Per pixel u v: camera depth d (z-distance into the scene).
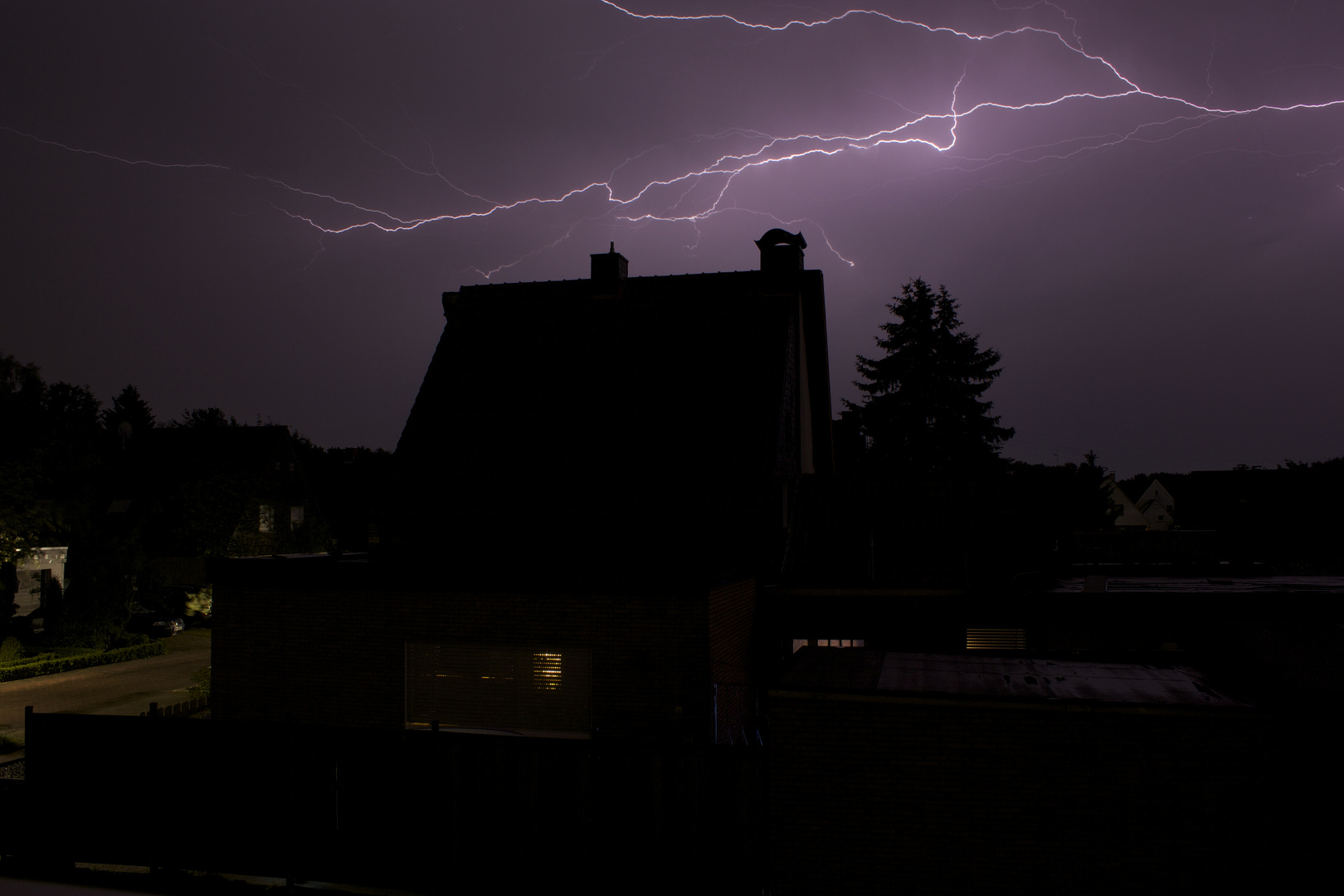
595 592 10.95
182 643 27.66
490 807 7.95
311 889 8.12
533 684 11.22
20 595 29.30
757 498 13.63
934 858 7.26
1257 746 6.90
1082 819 7.09
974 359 43.44
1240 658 8.03
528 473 14.91
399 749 8.16
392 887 8.09
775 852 7.45
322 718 11.79
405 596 11.66
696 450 14.53
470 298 18.44
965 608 13.60
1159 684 7.99
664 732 10.65
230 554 33.75
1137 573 17.23
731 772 7.56
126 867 8.62
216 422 73.44
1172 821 6.99
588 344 16.89
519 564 14.25
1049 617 13.47
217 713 12.14
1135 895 7.00
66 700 18.77
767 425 14.61
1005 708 7.22
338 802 8.26
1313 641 8.04
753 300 16.88
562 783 7.83
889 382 43.75
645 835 7.66
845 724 7.45
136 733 8.72
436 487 15.05
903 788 7.34
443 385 16.81
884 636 13.69
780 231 17.58
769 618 13.87
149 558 29.31
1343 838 6.73
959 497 15.93
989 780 7.23
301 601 12.02
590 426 15.41
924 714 7.34
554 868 7.80
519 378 16.59
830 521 15.65
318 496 52.16
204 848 8.51
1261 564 17.41
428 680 11.55
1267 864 6.84
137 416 72.56
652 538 14.10
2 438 35.81
